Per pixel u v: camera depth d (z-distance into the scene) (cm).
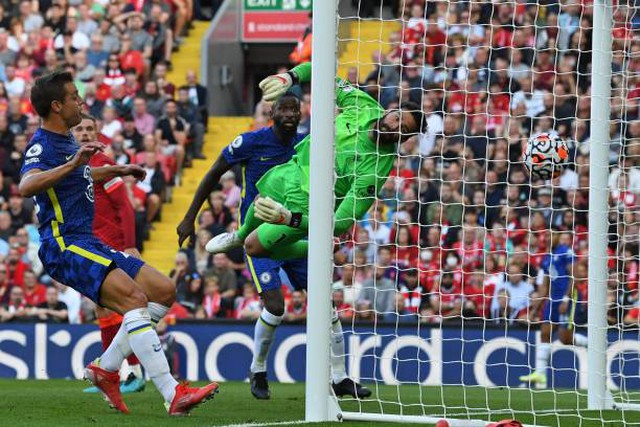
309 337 1972
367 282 3869
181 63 5606
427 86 4591
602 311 2495
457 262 3853
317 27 1980
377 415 1961
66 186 1942
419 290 2644
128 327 1914
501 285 3750
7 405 2278
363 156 2209
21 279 4241
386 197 4231
